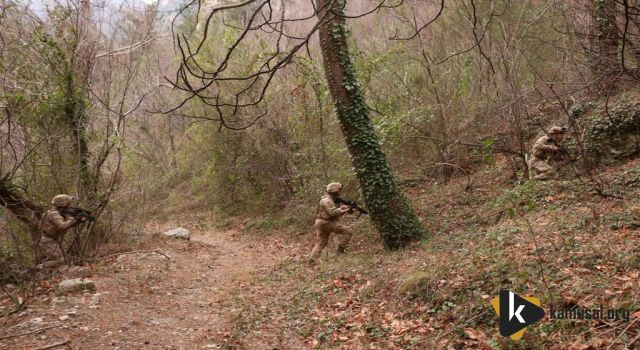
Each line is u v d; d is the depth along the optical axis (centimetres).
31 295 746
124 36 1082
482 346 476
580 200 884
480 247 767
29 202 958
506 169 1236
